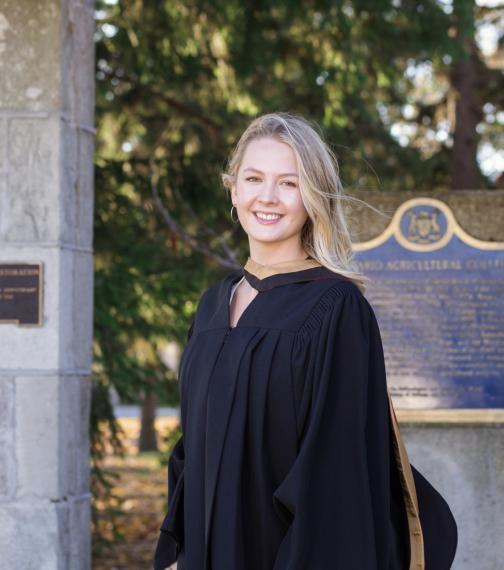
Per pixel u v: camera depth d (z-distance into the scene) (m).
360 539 2.43
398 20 9.01
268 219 2.64
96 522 7.73
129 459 16.64
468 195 5.06
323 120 9.50
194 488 2.60
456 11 8.97
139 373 8.24
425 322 5.04
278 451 2.51
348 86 8.98
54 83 4.63
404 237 5.07
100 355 7.40
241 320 2.62
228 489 2.49
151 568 8.38
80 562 4.71
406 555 2.72
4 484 4.54
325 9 7.94
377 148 11.08
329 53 8.66
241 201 2.67
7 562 4.51
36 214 4.60
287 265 2.66
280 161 2.62
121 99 8.99
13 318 4.55
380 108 12.72
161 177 8.12
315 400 2.46
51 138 4.61
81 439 4.79
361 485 2.45
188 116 9.30
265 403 2.51
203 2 8.02
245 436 2.52
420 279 5.05
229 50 8.57
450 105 12.12
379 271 5.07
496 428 5.00
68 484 4.65
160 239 8.14
